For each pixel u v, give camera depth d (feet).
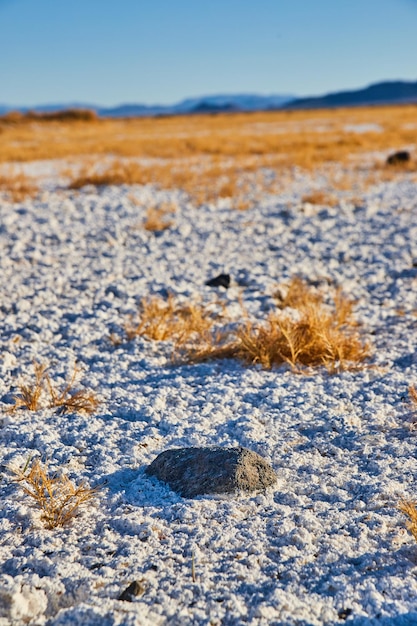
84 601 7.86
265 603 7.69
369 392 14.16
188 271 26.08
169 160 73.05
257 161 69.87
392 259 28.14
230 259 28.71
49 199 45.78
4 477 10.87
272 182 52.90
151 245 31.63
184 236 33.76
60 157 77.56
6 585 7.96
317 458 11.47
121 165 63.77
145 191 49.26
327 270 26.48
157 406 13.74
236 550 8.86
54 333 18.94
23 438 12.27
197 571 8.38
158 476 10.82
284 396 14.19
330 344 16.38
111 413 13.58
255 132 127.44
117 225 36.11
